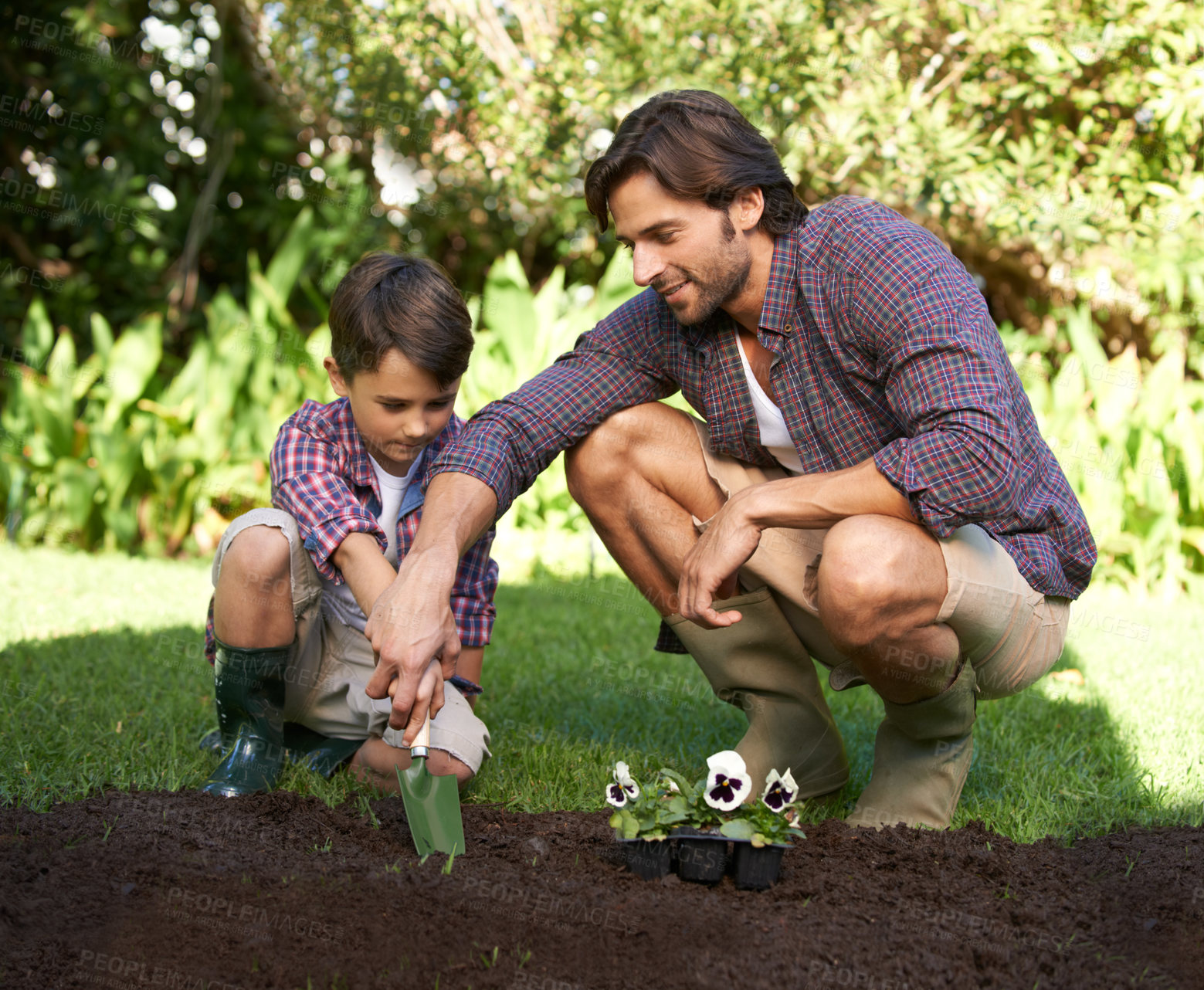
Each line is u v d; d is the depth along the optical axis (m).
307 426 2.23
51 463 5.79
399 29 6.84
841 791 2.33
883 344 1.87
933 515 1.77
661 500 2.22
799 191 6.91
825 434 2.04
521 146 6.97
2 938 1.47
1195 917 1.63
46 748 2.32
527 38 6.94
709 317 2.11
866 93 6.30
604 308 6.46
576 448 2.22
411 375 2.03
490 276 6.41
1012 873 1.81
